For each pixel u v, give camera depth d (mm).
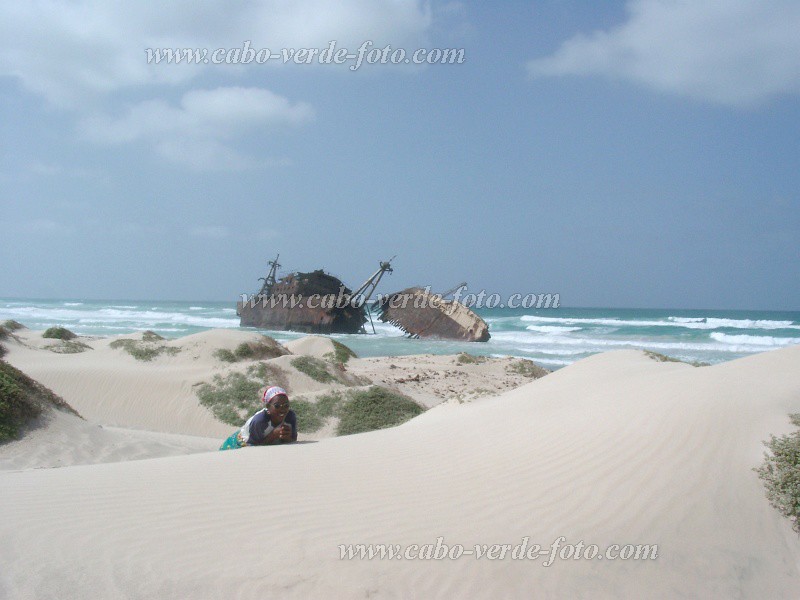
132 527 5133
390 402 19781
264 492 6121
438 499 5926
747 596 4473
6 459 9594
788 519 5207
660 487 5660
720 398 6949
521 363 34250
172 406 20453
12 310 108625
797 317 122875
